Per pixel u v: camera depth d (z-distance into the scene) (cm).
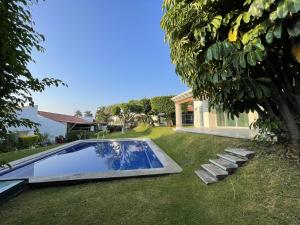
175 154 963
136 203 433
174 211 390
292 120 424
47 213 405
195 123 1828
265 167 451
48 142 2130
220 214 362
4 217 397
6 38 188
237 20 279
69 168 967
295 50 279
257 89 332
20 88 222
